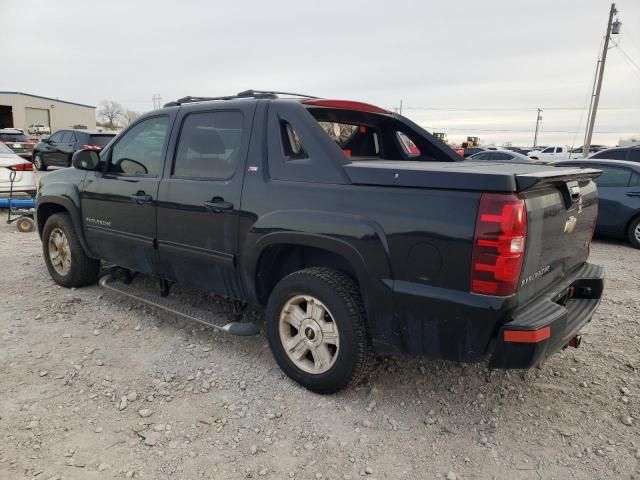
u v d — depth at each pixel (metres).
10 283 5.33
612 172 8.65
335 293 2.99
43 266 6.01
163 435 2.82
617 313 4.81
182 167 3.86
